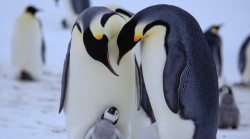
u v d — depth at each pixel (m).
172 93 10.17
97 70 10.63
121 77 10.77
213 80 10.57
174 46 10.22
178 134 10.45
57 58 31.86
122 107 10.97
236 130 18.55
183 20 10.38
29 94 23.17
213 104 10.52
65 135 15.60
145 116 11.88
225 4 57.19
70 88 10.98
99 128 10.58
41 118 18.36
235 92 27.98
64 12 43.69
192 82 10.30
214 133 10.68
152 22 10.32
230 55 36.66
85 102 10.82
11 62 28.80
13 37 26.73
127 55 10.84
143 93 11.80
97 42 10.39
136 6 51.41
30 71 26.64
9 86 24.70
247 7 55.69
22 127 16.64
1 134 15.43
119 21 10.63
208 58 10.56
